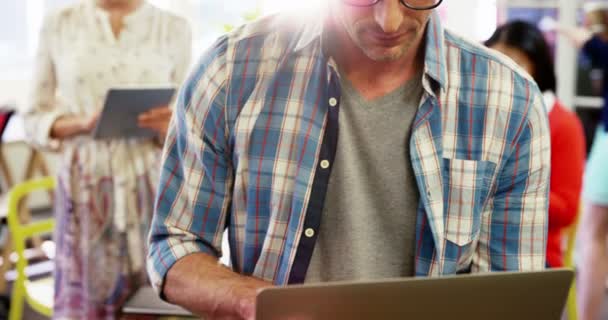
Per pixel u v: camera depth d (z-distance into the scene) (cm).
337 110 131
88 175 279
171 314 183
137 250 283
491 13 504
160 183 142
